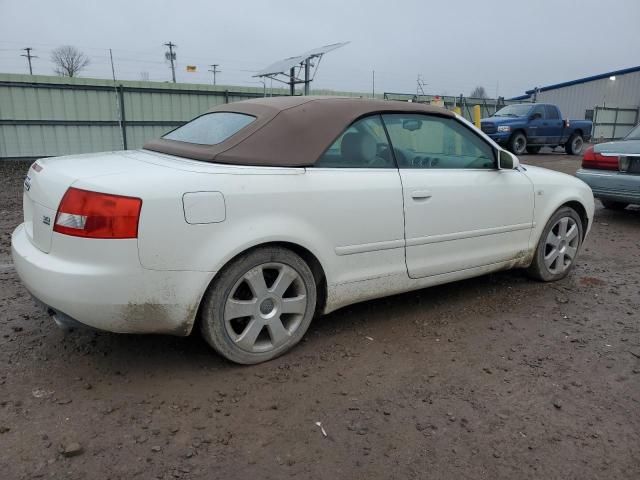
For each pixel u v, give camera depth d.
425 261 3.69
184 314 2.76
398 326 3.72
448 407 2.74
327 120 3.27
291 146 3.10
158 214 2.59
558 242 4.67
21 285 4.32
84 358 3.11
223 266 2.83
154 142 3.67
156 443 2.38
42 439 2.37
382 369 3.11
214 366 3.06
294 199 3.00
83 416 2.55
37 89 15.64
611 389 2.97
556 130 19.81
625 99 38.66
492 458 2.37
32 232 2.98
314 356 3.24
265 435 2.47
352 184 3.24
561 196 4.55
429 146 3.76
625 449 2.46
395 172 3.48
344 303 3.40
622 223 7.71
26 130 15.75
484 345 3.47
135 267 2.58
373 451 2.38
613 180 7.39
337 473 2.24
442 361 3.23
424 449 2.41
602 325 3.85
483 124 18.44
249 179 2.88
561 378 3.07
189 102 18.08
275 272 3.09
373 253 3.40
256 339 3.09
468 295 4.37
